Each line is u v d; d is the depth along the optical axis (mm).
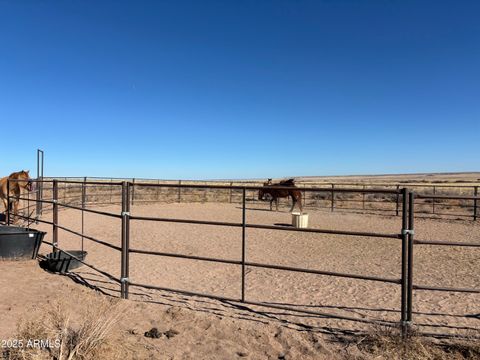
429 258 8906
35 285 6027
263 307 5281
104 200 24156
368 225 15242
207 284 6496
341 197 31141
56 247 8008
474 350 3840
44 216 15984
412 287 4176
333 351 3906
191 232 12758
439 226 15188
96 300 5375
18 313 4656
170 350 3900
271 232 12992
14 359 3295
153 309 5090
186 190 33125
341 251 9859
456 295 5961
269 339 4199
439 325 4594
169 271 7395
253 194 32094
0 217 14648
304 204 23812
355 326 4598
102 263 8023
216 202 26422
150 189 29391
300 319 4840
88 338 3484
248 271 7441
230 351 3916
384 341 3992
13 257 7551
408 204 4164
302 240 11492
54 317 3865
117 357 3555
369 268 7938
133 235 12000
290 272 7375
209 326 4547
